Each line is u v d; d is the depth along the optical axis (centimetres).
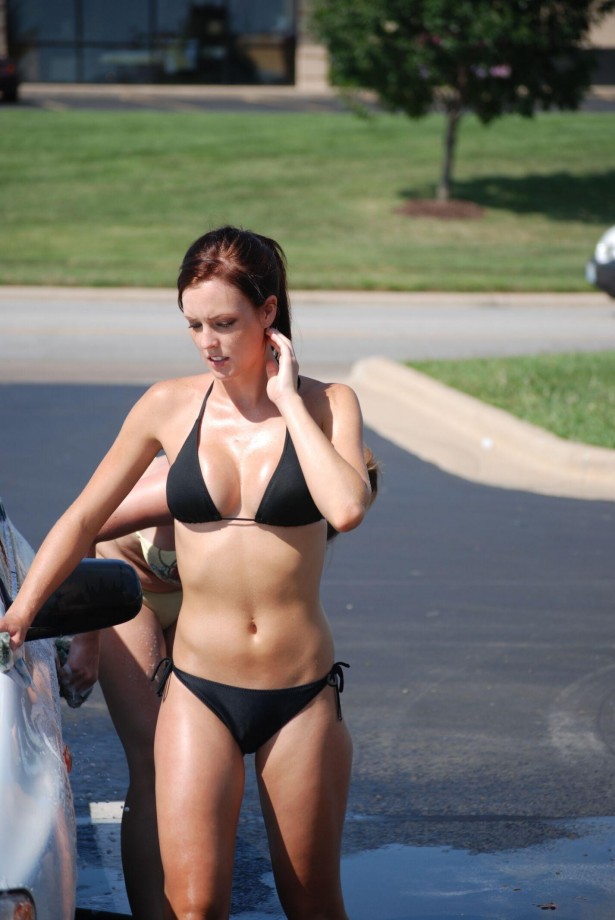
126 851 646
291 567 535
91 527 548
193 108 7194
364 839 780
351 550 1344
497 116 4884
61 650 673
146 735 652
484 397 2008
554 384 2109
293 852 546
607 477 1647
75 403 2033
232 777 539
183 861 530
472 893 721
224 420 541
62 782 486
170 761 539
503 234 4672
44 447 1734
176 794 534
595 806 823
